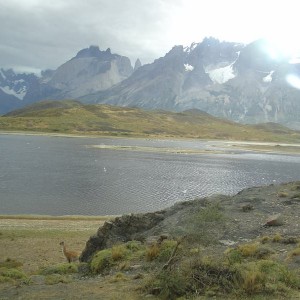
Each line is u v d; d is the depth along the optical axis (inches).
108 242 1105.4
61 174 3528.5
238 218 1097.4
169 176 3688.5
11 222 1814.7
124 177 3508.9
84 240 1501.0
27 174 3440.0
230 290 594.2
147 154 5846.5
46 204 2320.4
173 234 894.4
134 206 2358.5
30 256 1258.6
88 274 842.8
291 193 1411.2
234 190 3048.7
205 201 1301.7
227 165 4906.5
